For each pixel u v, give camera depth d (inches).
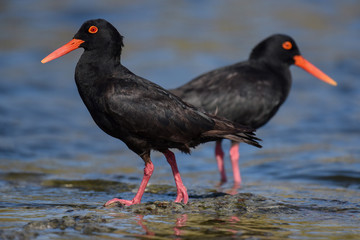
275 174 535.5
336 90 854.5
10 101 776.3
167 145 405.7
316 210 386.6
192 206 388.2
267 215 370.6
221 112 514.6
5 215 358.6
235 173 515.5
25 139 639.8
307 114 753.0
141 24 1130.7
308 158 580.1
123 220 350.0
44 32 1084.5
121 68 409.4
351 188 475.8
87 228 328.5
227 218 360.2
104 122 400.8
